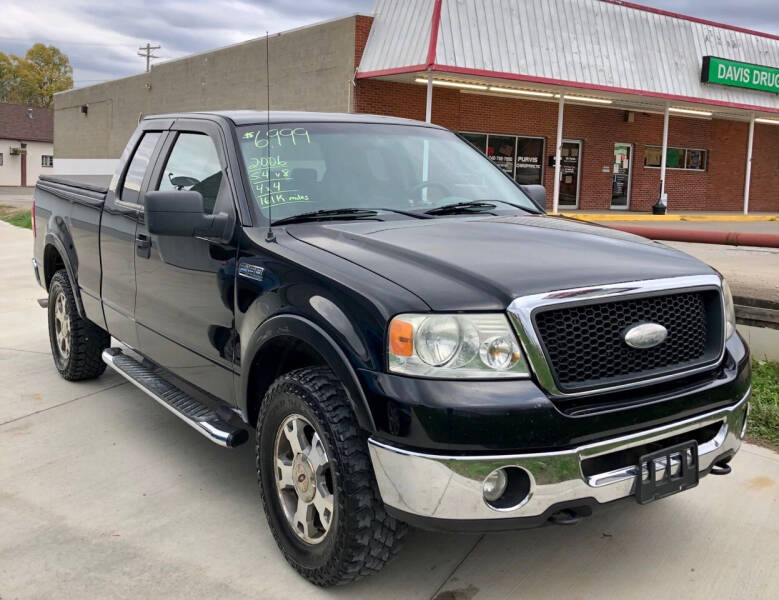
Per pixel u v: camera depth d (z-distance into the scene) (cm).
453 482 251
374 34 1942
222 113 410
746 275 645
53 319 584
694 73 2305
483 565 318
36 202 624
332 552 280
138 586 300
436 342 255
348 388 267
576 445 257
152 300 416
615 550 330
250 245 333
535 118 2341
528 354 256
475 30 1812
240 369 338
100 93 3403
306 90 2133
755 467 420
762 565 319
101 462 423
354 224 346
